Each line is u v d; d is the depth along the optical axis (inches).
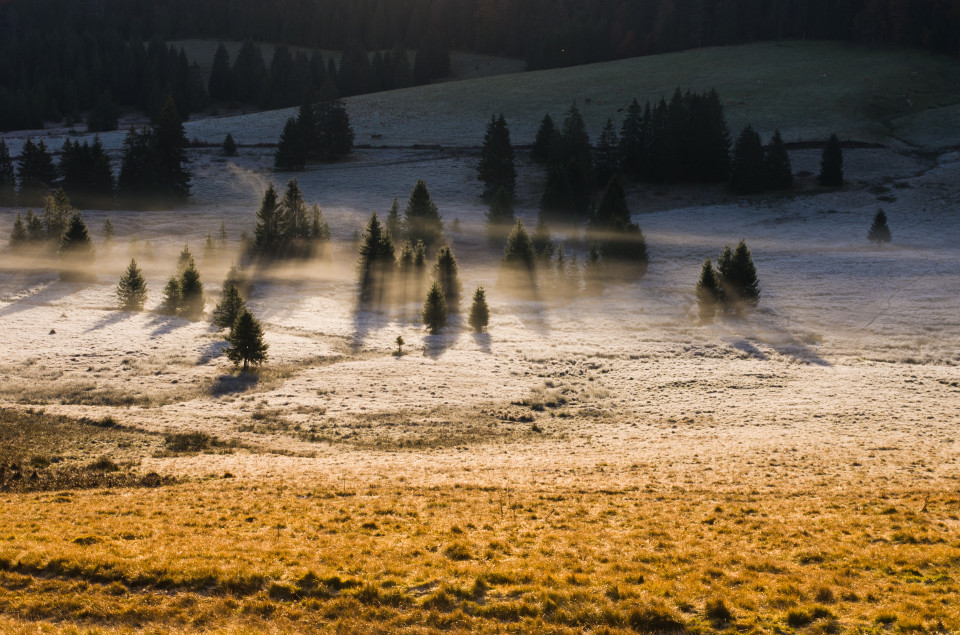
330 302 2787.9
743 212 4279.0
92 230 3686.0
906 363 1975.9
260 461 1063.6
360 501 757.9
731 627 413.7
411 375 1800.0
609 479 920.3
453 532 623.2
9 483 855.1
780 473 951.0
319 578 478.3
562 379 1841.8
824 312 2564.0
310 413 1471.5
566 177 4215.1
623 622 416.8
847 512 703.7
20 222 3154.5
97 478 895.1
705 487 852.6
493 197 4131.4
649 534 620.4
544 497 792.3
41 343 1924.2
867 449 1150.3
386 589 464.8
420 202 3784.5
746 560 531.8
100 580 471.2
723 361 2028.8
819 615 426.6
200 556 519.2
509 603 441.1
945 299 2655.0
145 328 2156.7
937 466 991.6
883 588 466.6
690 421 1473.9
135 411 1413.6
